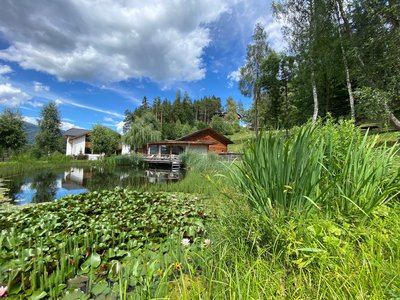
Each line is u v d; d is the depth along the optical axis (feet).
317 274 3.71
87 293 4.84
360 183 5.48
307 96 56.65
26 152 73.41
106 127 104.37
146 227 8.56
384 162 6.15
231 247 5.16
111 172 52.19
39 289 4.79
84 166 68.39
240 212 5.83
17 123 62.08
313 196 5.41
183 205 12.80
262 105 69.51
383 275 3.47
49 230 8.04
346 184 5.57
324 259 3.71
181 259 5.78
